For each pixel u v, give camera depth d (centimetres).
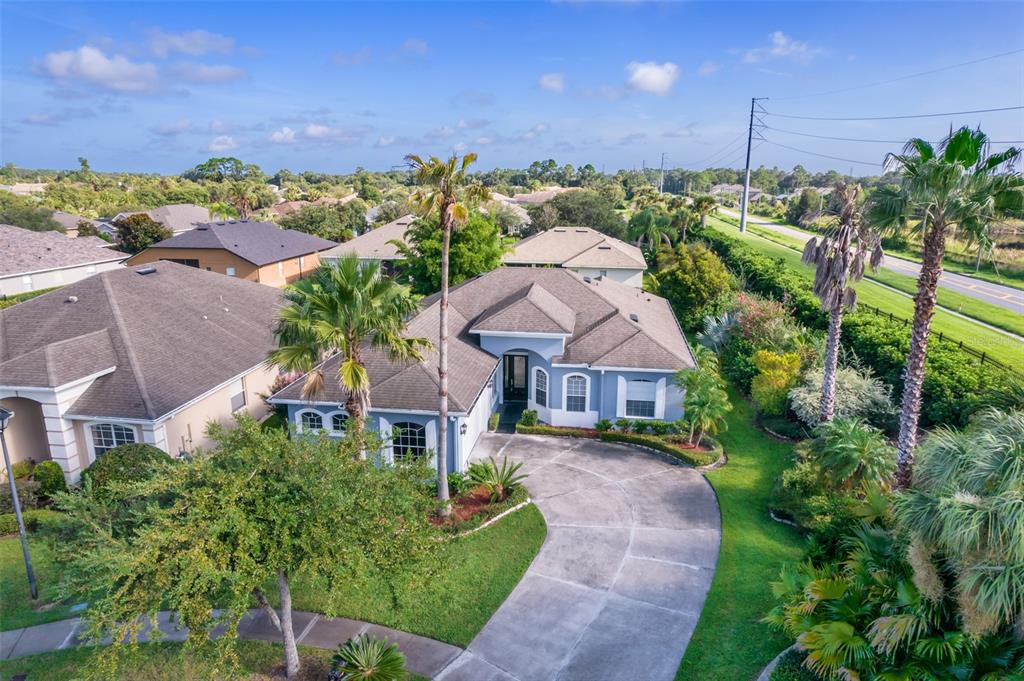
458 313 2905
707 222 8881
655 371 2470
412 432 2161
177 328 2561
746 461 2292
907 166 1623
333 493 1059
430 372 2203
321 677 1255
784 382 2581
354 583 1115
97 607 971
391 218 8531
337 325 1672
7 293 4353
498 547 1755
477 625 1436
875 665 1030
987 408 1628
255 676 1256
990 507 923
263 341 2873
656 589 1562
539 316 2597
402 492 1180
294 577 1056
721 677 1247
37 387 2003
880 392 2364
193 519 991
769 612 1386
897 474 1773
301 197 14688
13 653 1355
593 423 2602
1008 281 4353
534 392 2686
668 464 2286
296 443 1165
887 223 1697
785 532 1802
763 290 4203
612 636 1394
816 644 1087
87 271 4941
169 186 13688
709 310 3875
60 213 8181
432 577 1216
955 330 2978
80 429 2114
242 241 5431
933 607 1005
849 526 1361
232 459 1120
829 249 2172
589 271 5194
